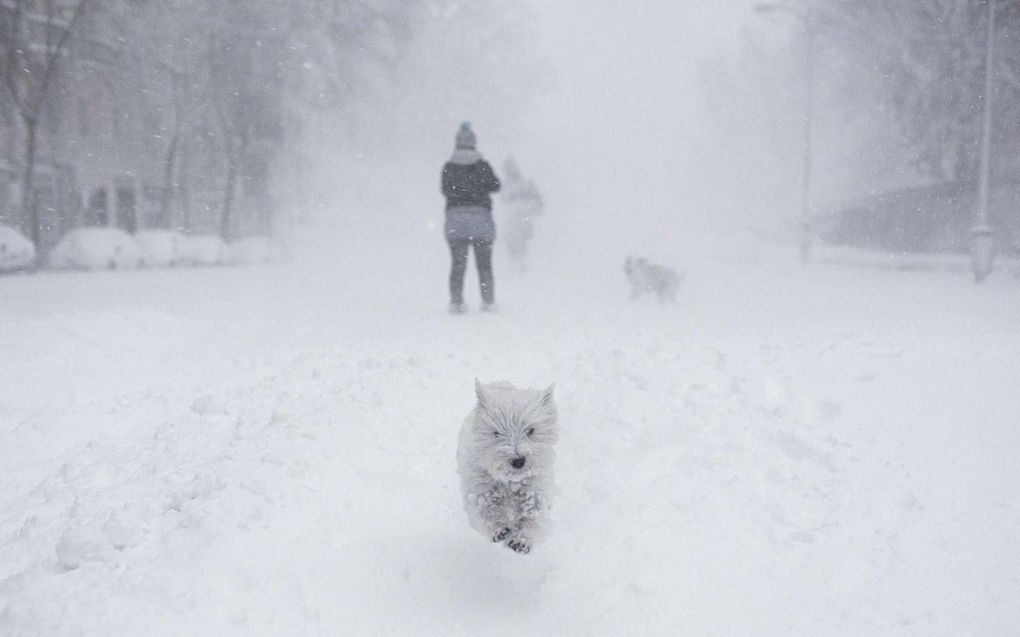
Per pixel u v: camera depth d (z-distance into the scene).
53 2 30.94
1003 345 6.71
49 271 26.84
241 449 4.92
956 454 4.75
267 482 4.29
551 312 12.70
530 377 7.24
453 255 12.12
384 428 5.48
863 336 8.25
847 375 6.18
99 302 14.00
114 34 32.66
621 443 5.25
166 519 4.01
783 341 8.25
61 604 3.21
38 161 33.62
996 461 4.62
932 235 32.50
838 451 4.90
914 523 4.12
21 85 31.48
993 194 29.00
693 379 6.31
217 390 7.02
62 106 34.53
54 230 34.19
